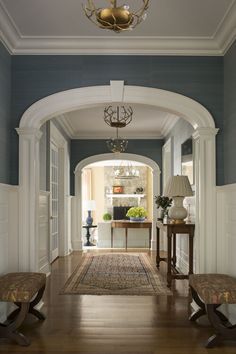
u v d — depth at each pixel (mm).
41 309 4617
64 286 5812
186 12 3914
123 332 3844
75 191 10695
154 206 10688
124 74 4656
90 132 10562
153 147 10742
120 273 6906
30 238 4469
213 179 4551
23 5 3756
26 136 4531
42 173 6664
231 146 4320
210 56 4691
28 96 4637
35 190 4531
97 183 15891
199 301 4184
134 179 15688
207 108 4656
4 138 4344
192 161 6422
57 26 4211
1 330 3523
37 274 4062
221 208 4527
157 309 4621
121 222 10906
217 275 4055
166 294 5336
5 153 4379
